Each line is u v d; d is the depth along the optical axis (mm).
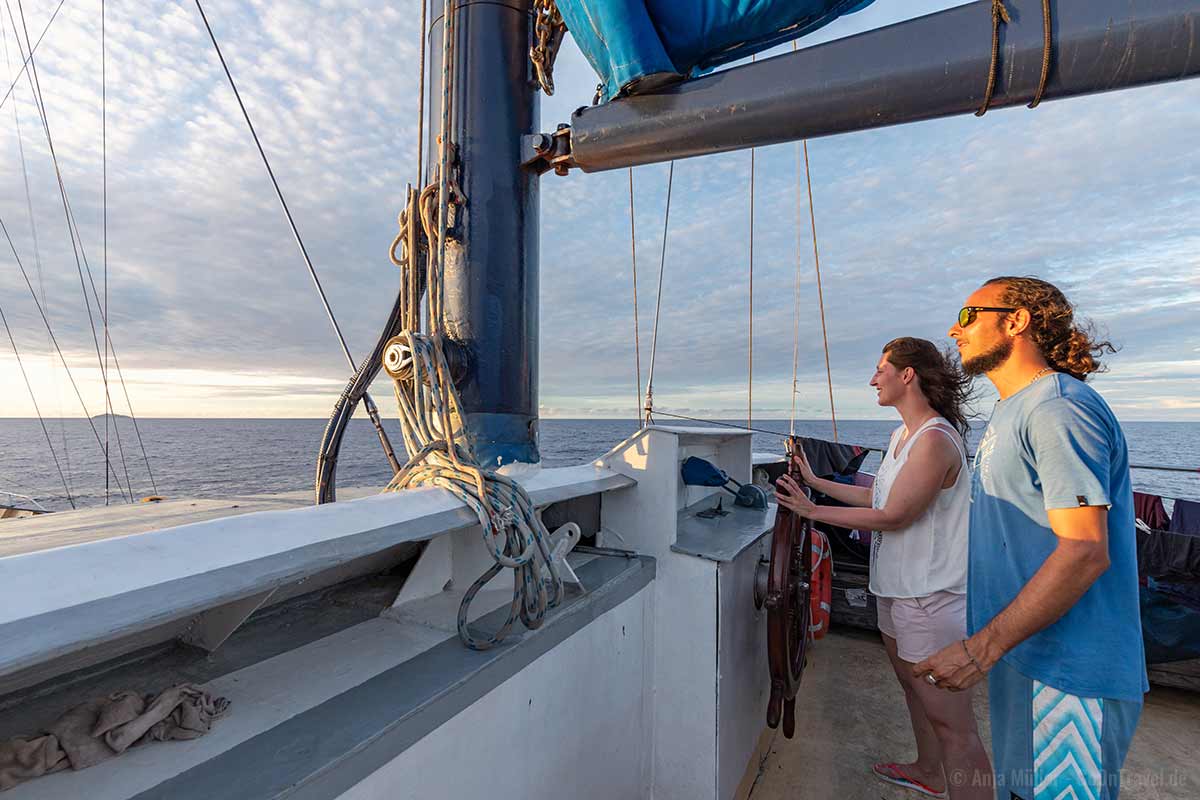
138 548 707
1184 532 4219
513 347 1632
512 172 1648
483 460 1568
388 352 1398
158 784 688
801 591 2080
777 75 1218
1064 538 1197
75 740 723
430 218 1498
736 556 1871
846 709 2879
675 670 1884
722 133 1308
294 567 795
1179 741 2684
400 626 1215
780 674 1896
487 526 1098
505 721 1128
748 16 1300
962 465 1831
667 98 1333
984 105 1104
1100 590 1246
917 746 2375
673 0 1327
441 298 1454
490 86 1636
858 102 1163
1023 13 1012
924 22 1097
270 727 819
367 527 949
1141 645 1254
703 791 1852
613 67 1329
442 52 1675
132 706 784
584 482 1682
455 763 988
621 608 1661
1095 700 1225
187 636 1052
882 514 1797
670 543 1890
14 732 772
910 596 1846
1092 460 1190
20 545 1459
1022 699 1343
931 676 1350
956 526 1816
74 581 621
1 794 656
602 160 1484
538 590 1214
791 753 2490
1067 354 1388
